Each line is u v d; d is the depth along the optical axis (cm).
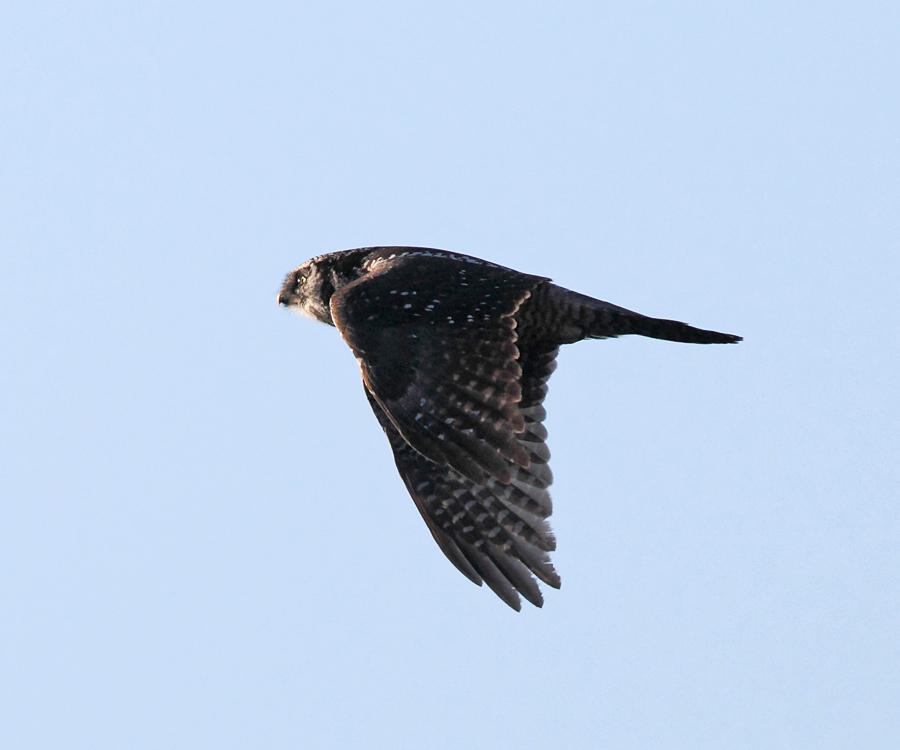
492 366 1225
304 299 1572
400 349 1239
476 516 1356
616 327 1323
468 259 1365
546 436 1341
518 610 1322
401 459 1391
